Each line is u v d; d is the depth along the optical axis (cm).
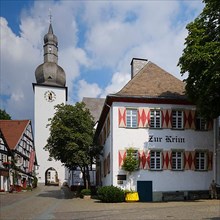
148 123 3238
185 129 3303
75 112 3731
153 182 3169
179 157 3275
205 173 3284
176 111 3322
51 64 9731
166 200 3141
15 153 5791
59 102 9150
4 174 5238
